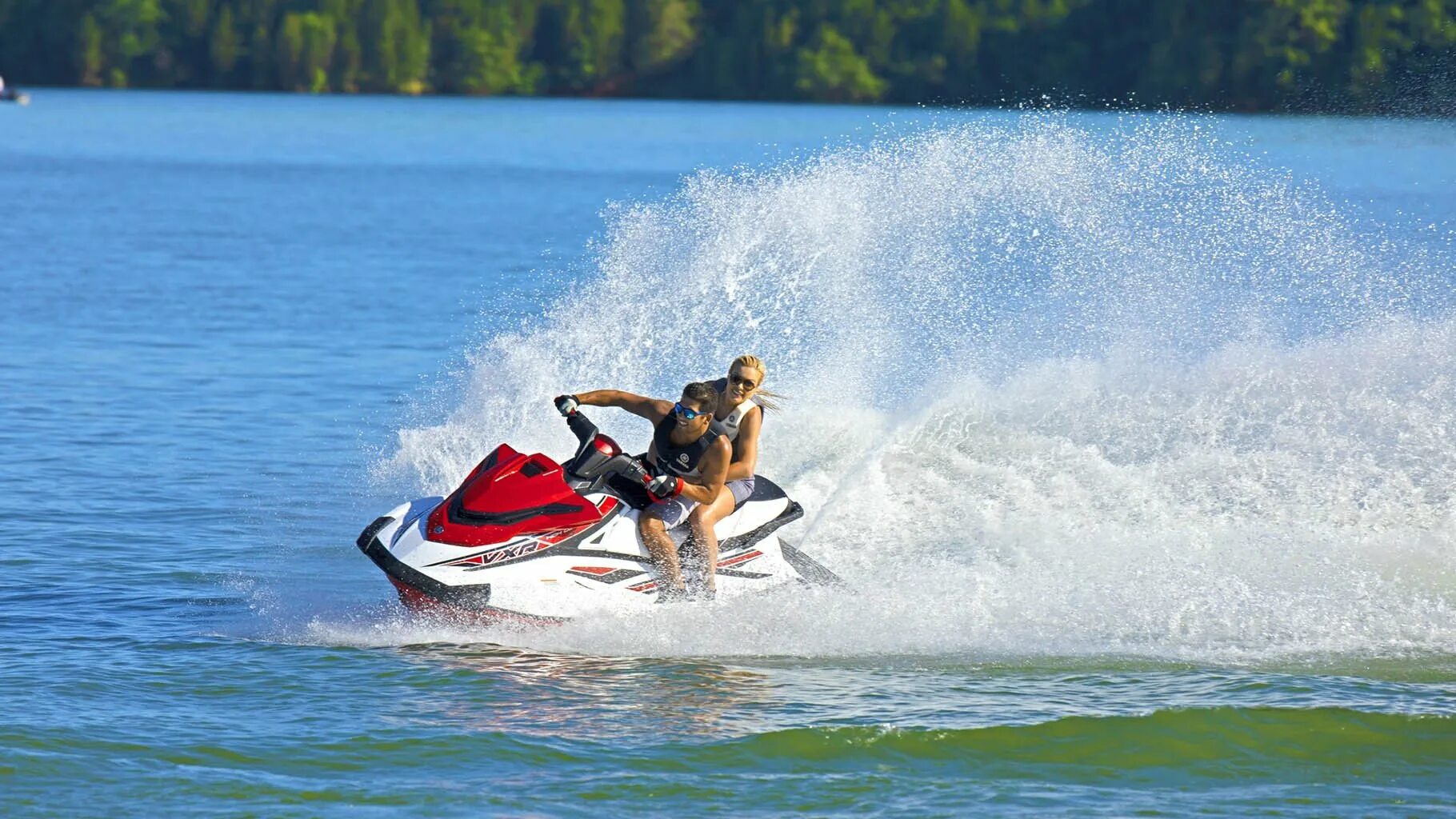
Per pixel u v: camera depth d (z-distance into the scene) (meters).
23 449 51.75
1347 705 29.03
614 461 32.97
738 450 33.50
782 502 34.84
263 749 26.81
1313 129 150.62
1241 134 130.12
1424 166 129.12
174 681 30.12
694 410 32.56
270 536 42.09
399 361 72.69
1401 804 25.23
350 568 39.06
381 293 100.44
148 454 51.84
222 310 90.12
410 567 32.34
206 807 24.58
